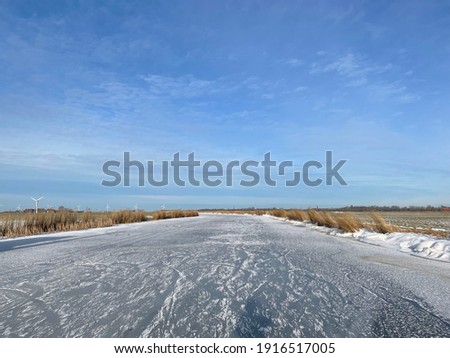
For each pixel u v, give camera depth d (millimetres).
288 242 8211
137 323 2777
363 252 6562
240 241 8438
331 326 2727
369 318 2891
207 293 3609
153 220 23000
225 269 4848
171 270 4773
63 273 4621
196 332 2609
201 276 4402
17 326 2754
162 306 3182
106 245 7699
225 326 2713
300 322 2799
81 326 2732
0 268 5020
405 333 2605
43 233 12242
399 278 4320
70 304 3262
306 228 13461
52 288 3842
